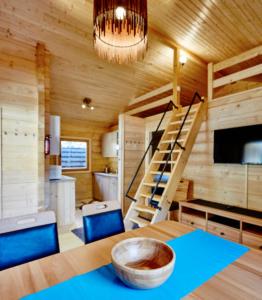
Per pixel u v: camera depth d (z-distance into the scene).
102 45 2.12
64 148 5.82
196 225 3.34
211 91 3.78
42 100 3.37
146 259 1.14
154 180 3.97
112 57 2.20
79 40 3.43
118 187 4.75
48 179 3.52
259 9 2.80
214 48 3.73
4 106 3.14
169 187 2.88
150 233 1.57
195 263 1.15
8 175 3.16
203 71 4.46
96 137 6.40
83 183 6.16
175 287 0.95
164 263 1.08
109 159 6.57
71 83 4.30
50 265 1.13
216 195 3.59
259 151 2.95
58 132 3.78
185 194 3.88
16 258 1.28
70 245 3.17
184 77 4.61
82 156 6.17
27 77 3.32
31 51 3.37
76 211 5.03
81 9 2.98
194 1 2.79
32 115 3.35
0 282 0.97
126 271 0.90
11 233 1.33
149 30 3.34
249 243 2.63
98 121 6.01
